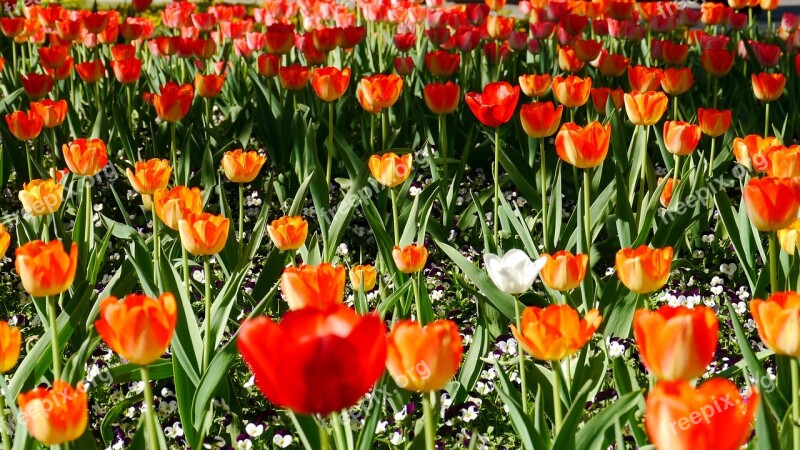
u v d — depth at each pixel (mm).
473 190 7340
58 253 3203
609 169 6547
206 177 6906
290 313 2221
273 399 2123
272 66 7477
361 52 9781
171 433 4172
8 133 7301
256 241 5312
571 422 2990
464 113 8086
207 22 9820
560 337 2779
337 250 6246
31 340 5117
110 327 2623
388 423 4160
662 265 3260
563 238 5422
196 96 8055
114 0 15359
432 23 8852
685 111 7934
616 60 7523
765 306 2785
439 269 5828
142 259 4734
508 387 3381
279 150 7625
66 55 8195
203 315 5246
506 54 8734
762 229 3496
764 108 8516
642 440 3416
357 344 2072
